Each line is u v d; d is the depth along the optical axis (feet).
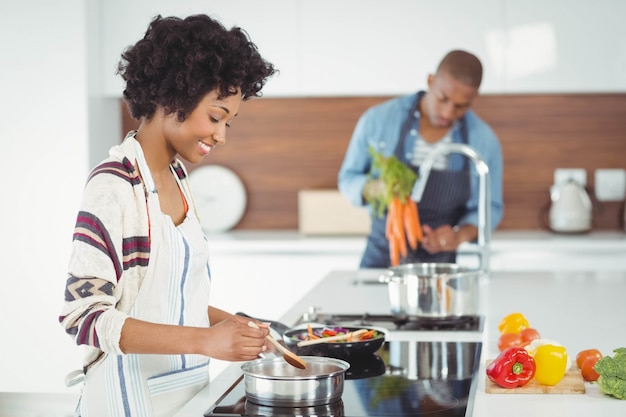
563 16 15.16
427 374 5.80
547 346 5.50
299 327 6.86
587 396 5.38
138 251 5.49
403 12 15.30
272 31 15.51
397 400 5.10
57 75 14.92
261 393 5.02
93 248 5.20
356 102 17.03
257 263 15.31
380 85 15.43
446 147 10.21
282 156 17.25
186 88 5.29
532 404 5.18
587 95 16.70
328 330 6.58
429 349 6.64
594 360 5.74
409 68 15.35
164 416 5.59
